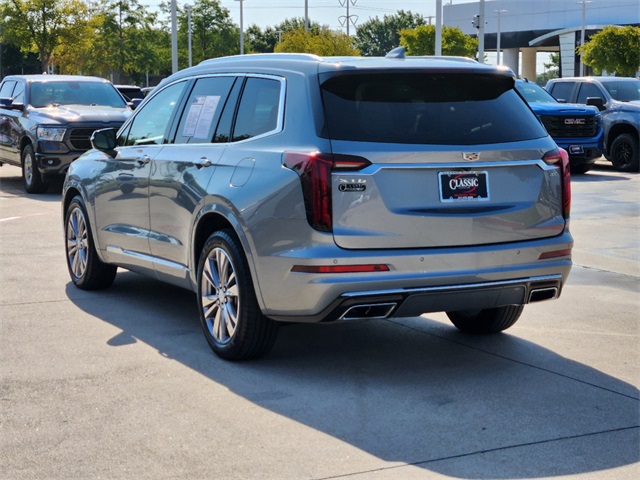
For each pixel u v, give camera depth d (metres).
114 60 64.50
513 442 4.45
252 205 5.42
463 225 5.29
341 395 5.16
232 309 5.78
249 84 5.95
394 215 5.16
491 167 5.38
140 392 5.21
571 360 5.89
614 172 20.52
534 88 20.56
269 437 4.52
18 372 5.59
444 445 4.41
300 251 5.14
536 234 5.54
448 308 5.39
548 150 5.59
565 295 7.89
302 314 5.25
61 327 6.71
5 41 56.19
